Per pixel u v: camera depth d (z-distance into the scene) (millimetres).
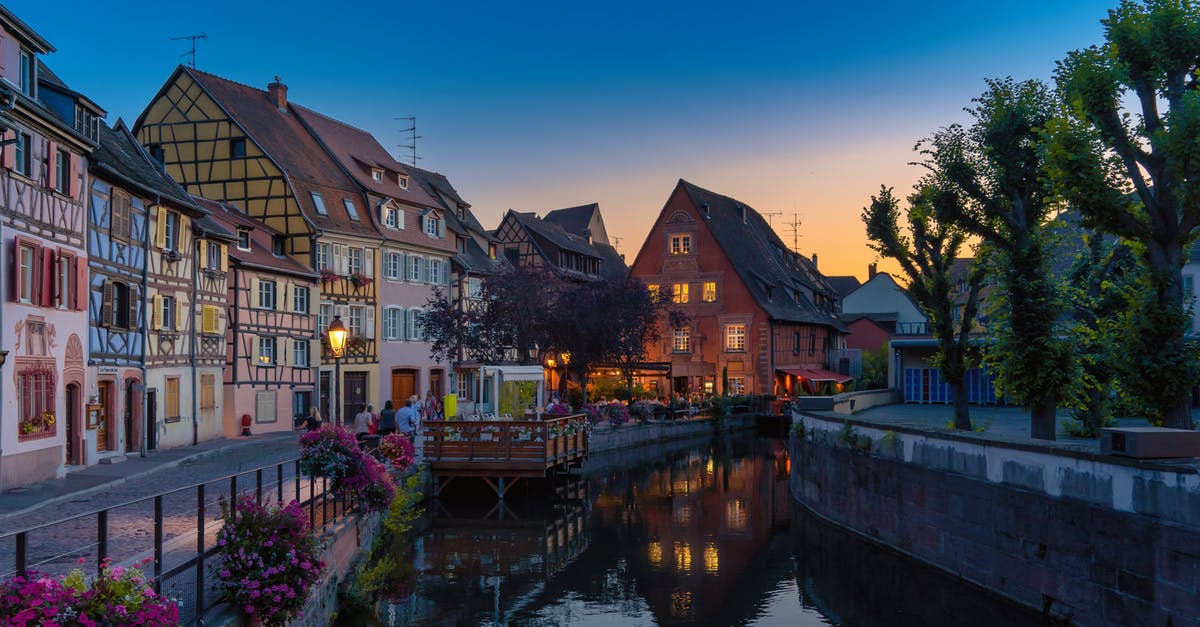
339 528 13938
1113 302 20047
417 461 25312
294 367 36688
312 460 13656
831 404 24375
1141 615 11102
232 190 38938
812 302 69312
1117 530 11547
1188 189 13031
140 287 25672
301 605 9195
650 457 39094
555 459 26469
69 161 20969
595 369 46594
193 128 39500
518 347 40906
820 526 21719
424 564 18484
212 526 12391
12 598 5574
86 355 21859
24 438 18281
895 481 17875
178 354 28312
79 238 21469
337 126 47406
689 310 59312
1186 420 13555
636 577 17438
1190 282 31406
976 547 14867
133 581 6316
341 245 40156
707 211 60656
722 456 39688
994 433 24578
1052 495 12922
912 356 40875
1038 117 17719
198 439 29516
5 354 17406
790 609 15125
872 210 22375
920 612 14219
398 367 43844
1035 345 16594
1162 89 14281
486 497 26734
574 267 65812
